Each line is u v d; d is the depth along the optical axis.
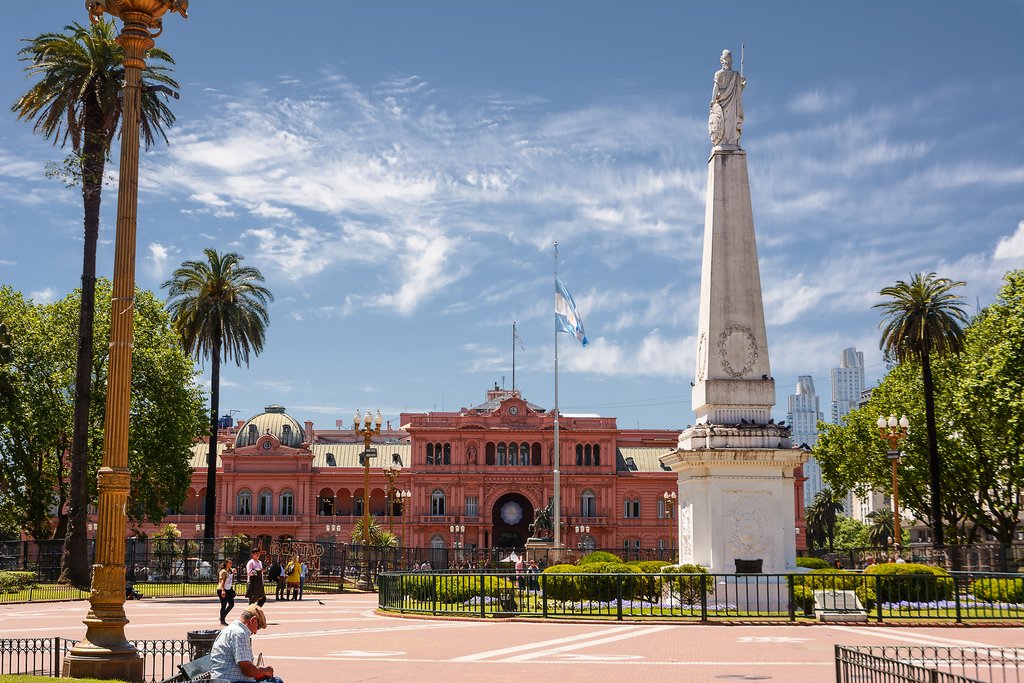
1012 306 60.78
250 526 119.62
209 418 77.56
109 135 49.78
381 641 24.81
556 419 68.50
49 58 49.00
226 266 72.19
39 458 66.31
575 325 67.44
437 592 33.25
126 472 17.59
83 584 50.62
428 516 118.69
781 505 31.83
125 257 18.12
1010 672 18.64
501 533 123.56
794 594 29.55
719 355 33.25
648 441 128.50
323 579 62.38
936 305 63.38
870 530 143.88
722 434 32.12
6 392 61.41
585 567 36.78
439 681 17.70
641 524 120.75
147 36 18.89
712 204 34.06
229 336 71.62
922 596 32.53
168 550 67.12
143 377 68.00
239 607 41.44
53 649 24.17
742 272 33.66
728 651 21.92
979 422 65.31
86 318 51.78
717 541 31.39
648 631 26.38
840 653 17.69
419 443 120.56
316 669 19.50
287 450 121.38
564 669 19.11
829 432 81.50
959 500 71.62
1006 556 55.59
